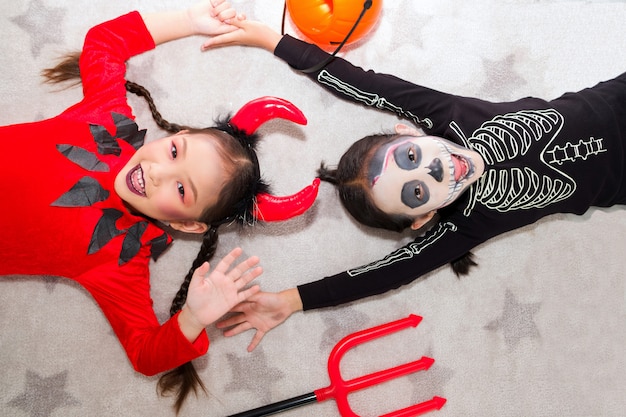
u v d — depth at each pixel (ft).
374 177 4.12
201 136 3.97
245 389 4.61
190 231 4.30
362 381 4.45
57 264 4.13
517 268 4.84
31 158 3.99
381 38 4.82
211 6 4.50
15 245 4.05
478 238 4.41
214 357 4.62
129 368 4.57
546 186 4.33
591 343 4.81
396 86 4.38
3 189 3.93
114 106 4.23
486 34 4.87
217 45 4.65
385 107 4.47
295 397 4.47
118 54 4.35
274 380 4.64
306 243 4.75
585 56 4.90
